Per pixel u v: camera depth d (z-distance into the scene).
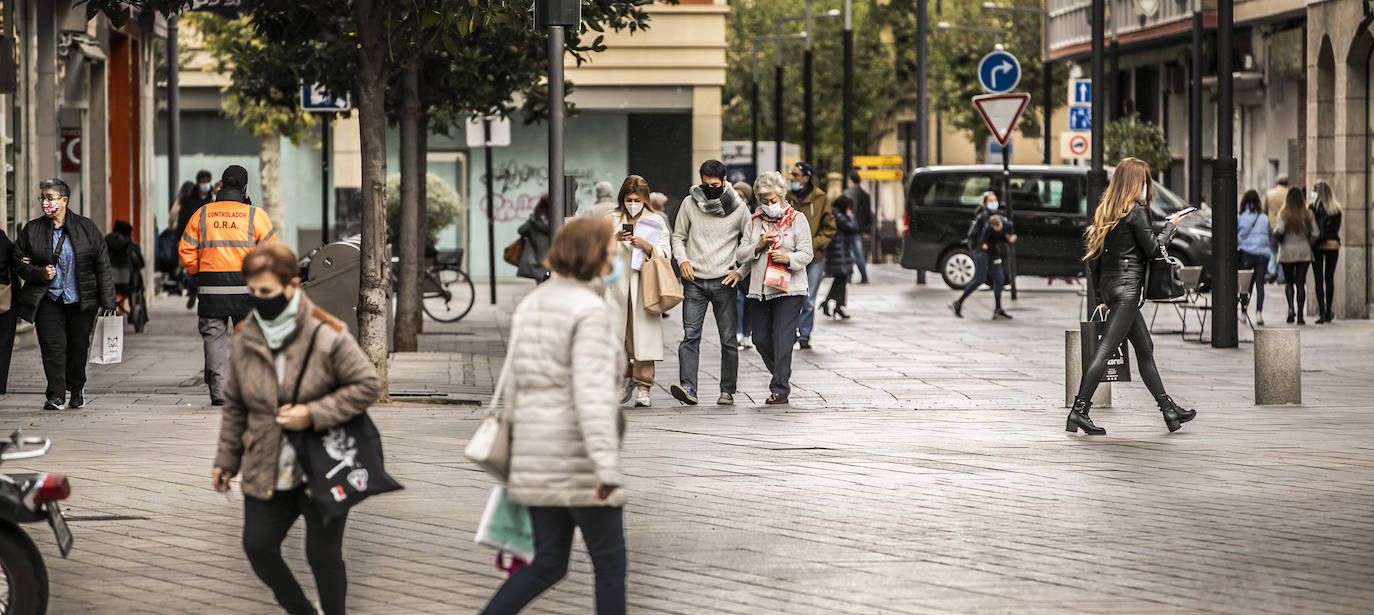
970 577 13.30
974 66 105.50
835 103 114.12
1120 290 21.45
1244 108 70.31
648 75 66.94
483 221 68.25
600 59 66.69
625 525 15.38
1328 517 15.78
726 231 24.78
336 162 67.06
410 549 14.37
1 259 23.95
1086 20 82.56
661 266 24.06
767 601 12.50
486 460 10.35
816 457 19.45
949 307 46.56
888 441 20.80
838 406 24.73
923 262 57.62
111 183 47.25
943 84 104.81
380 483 10.83
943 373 29.41
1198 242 52.59
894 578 13.26
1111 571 13.52
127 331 39.47
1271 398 24.58
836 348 34.25
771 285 24.34
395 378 28.66
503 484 10.77
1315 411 23.84
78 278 23.92
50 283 23.78
